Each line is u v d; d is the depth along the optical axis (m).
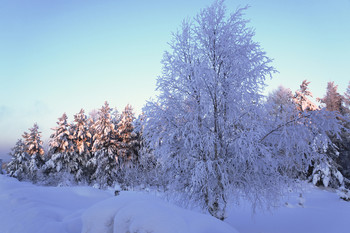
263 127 8.59
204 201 9.17
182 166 9.21
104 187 28.20
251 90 9.25
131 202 4.21
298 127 8.62
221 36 9.53
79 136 36.06
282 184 9.28
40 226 5.34
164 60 10.23
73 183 32.97
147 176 21.89
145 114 9.89
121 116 35.16
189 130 9.01
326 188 24.00
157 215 3.46
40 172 35.59
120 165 30.98
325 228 9.91
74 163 34.62
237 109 9.17
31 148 38.22
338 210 13.47
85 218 4.21
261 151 8.34
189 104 9.44
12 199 7.01
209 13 9.83
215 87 9.11
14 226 5.31
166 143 9.22
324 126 8.65
